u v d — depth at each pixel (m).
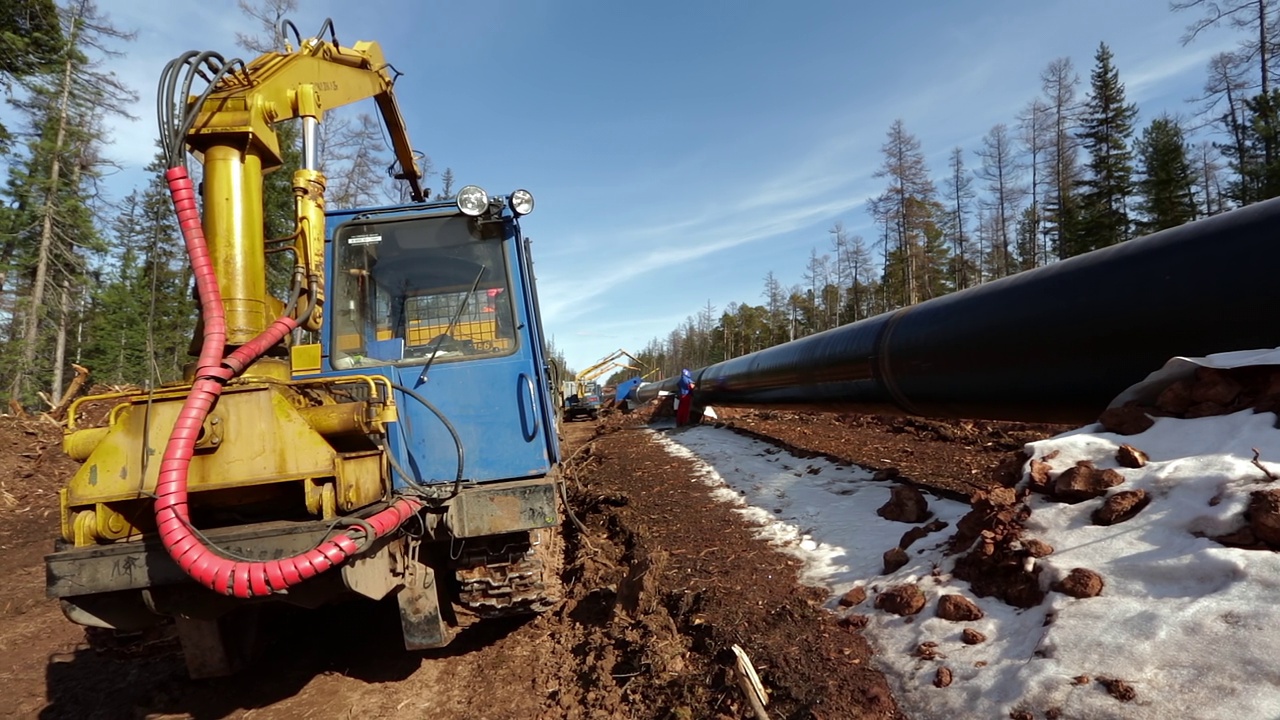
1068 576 2.77
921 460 7.80
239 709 3.83
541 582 4.09
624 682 3.70
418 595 3.84
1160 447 3.19
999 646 2.78
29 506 10.10
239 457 3.02
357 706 3.81
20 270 24.84
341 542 2.82
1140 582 2.60
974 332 5.30
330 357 4.29
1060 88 37.09
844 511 5.62
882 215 41.59
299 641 4.70
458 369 4.23
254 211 3.70
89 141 26.12
